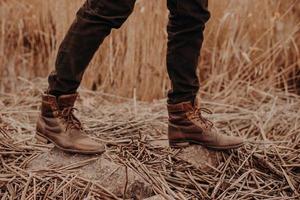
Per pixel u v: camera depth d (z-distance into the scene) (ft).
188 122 6.97
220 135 7.08
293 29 10.62
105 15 5.69
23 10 11.44
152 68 10.32
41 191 6.07
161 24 10.21
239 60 10.48
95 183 6.11
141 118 8.64
